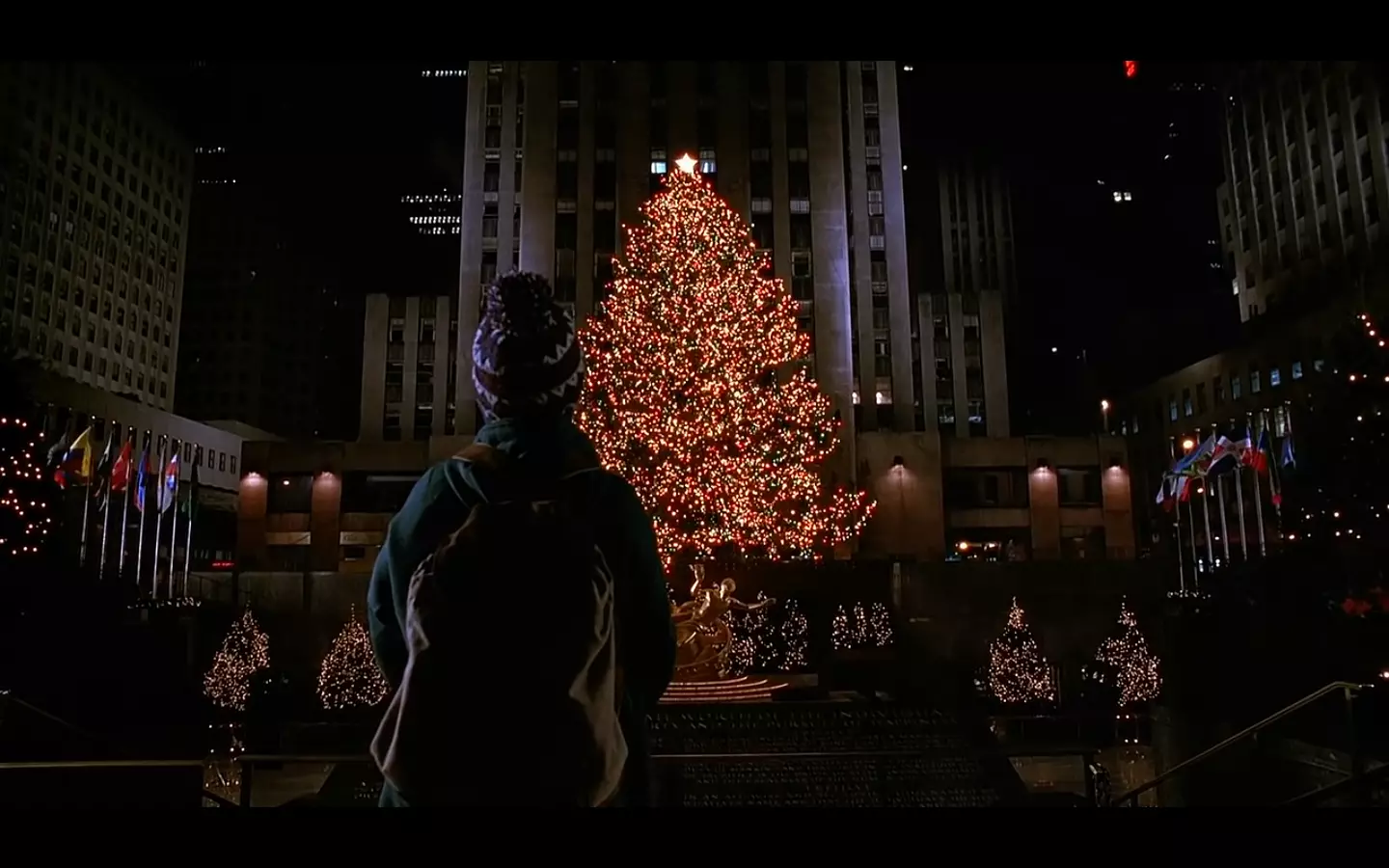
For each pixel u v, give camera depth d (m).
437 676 1.70
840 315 53.91
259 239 113.94
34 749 10.03
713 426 25.59
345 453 59.28
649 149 56.78
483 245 60.28
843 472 51.75
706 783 9.06
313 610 33.44
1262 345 61.91
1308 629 22.75
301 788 17.50
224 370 109.88
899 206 61.00
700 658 14.23
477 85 62.22
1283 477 33.03
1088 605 33.25
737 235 28.30
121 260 92.88
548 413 2.10
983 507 59.38
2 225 77.06
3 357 34.25
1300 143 73.31
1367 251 65.06
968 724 11.74
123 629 25.59
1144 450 77.75
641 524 2.08
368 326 71.06
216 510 75.44
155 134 99.94
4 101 77.94
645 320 26.69
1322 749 14.04
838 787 9.22
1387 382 28.75
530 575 1.75
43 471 31.89
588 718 1.74
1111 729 23.81
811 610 33.91
